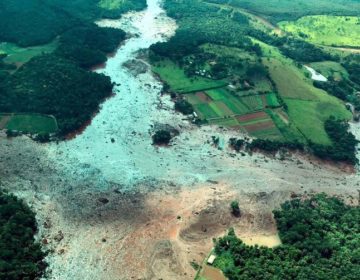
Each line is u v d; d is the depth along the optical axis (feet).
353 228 479.82
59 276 414.82
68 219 481.46
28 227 449.06
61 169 555.69
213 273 425.69
